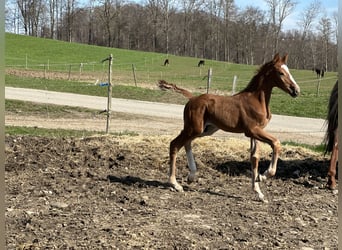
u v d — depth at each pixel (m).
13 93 19.73
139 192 6.54
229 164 8.16
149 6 83.94
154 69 44.56
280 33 73.88
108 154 8.39
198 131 6.49
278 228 5.22
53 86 23.83
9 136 9.59
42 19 78.75
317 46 71.31
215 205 6.06
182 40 85.44
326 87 30.66
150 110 17.41
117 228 4.94
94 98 20.28
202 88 27.27
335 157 7.06
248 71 47.22
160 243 4.55
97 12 80.75
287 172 7.92
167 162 8.11
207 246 4.54
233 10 81.25
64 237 4.61
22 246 4.30
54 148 8.70
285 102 20.67
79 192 6.43
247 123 6.27
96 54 54.50
